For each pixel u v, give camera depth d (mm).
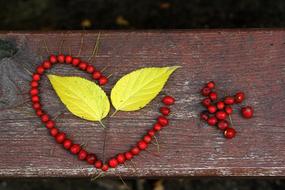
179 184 890
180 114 661
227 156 653
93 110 649
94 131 659
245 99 663
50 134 658
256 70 669
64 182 893
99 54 676
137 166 653
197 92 666
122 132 659
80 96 649
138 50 677
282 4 944
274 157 652
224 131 653
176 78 669
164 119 652
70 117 661
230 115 660
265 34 676
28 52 676
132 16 941
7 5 945
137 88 650
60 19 940
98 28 936
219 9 940
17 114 662
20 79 669
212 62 672
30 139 658
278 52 672
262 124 657
